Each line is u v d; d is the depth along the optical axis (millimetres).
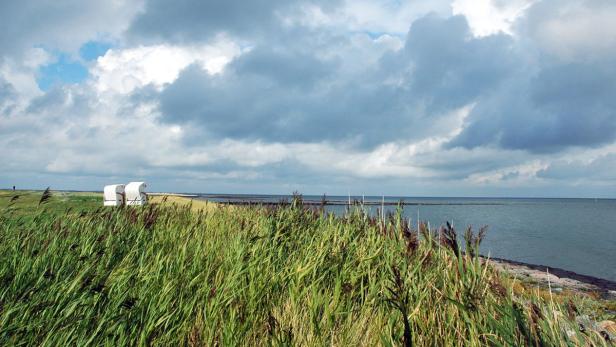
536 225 57781
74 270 4586
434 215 67000
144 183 17641
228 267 4980
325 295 4062
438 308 3742
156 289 4355
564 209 145875
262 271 4754
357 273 4684
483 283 3660
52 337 3475
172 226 7156
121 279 4324
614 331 4344
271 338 3752
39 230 6082
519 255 28438
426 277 4160
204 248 5809
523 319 3072
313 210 7523
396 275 3574
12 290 4012
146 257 5160
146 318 3916
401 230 5516
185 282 4586
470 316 3385
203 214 8891
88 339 3586
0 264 4688
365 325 3979
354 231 5996
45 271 4234
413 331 3504
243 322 4016
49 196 6578
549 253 29672
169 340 3859
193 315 4285
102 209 7742
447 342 3412
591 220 74875
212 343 3854
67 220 6680
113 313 3816
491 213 93875
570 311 3248
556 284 16625
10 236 5719
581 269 23188
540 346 2895
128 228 6863
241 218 7641
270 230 6207
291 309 4270
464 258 4090
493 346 3125
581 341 2857
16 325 3477
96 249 5297
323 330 3799
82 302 3912
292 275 4648
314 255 5102
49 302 3779
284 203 7785
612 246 34125
